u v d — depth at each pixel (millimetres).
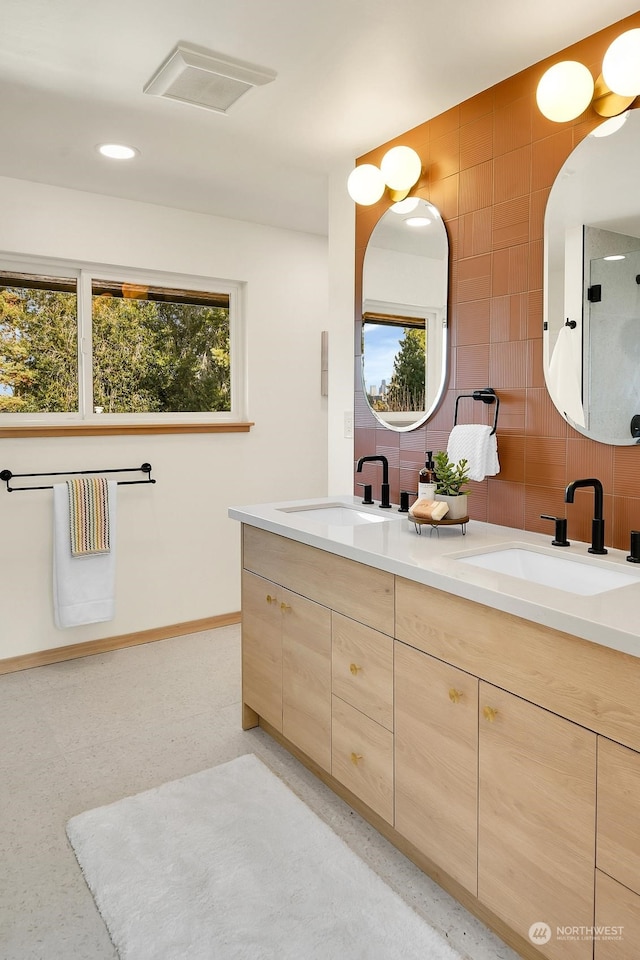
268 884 1696
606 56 1624
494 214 2154
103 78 2072
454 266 2324
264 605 2375
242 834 1896
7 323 3131
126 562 3438
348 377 2885
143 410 3523
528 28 1802
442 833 1617
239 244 3660
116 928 1559
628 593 1391
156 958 1473
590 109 1848
